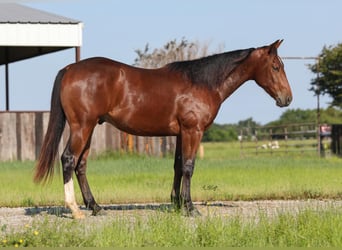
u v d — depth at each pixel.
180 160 14.24
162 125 13.82
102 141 30.67
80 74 13.42
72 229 11.70
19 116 29.28
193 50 38.31
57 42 28.23
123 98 13.61
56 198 16.48
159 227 11.12
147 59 38.47
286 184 18.80
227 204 15.71
